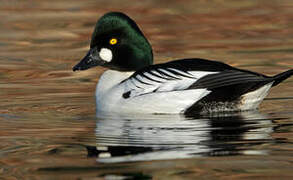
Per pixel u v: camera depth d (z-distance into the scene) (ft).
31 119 37.58
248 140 30.99
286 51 59.93
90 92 46.11
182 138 31.68
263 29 71.31
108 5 85.40
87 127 35.19
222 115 37.42
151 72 39.40
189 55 58.85
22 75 52.37
